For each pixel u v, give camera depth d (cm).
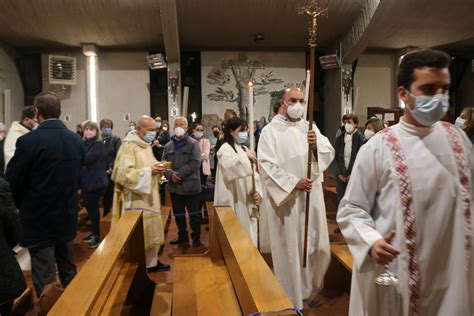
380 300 145
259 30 976
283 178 284
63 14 869
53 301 230
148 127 385
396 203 140
